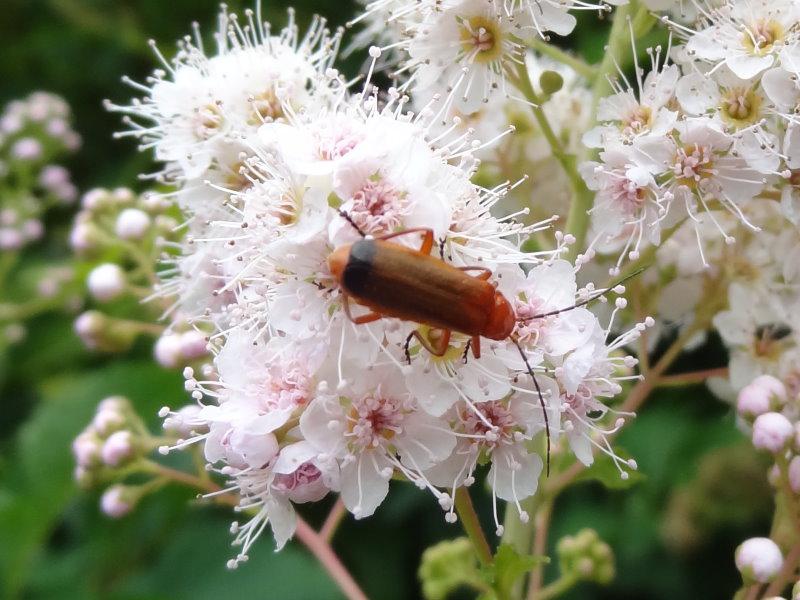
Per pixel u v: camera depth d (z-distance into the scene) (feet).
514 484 0.17
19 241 0.35
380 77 0.28
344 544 0.31
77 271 0.31
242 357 0.17
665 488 0.30
